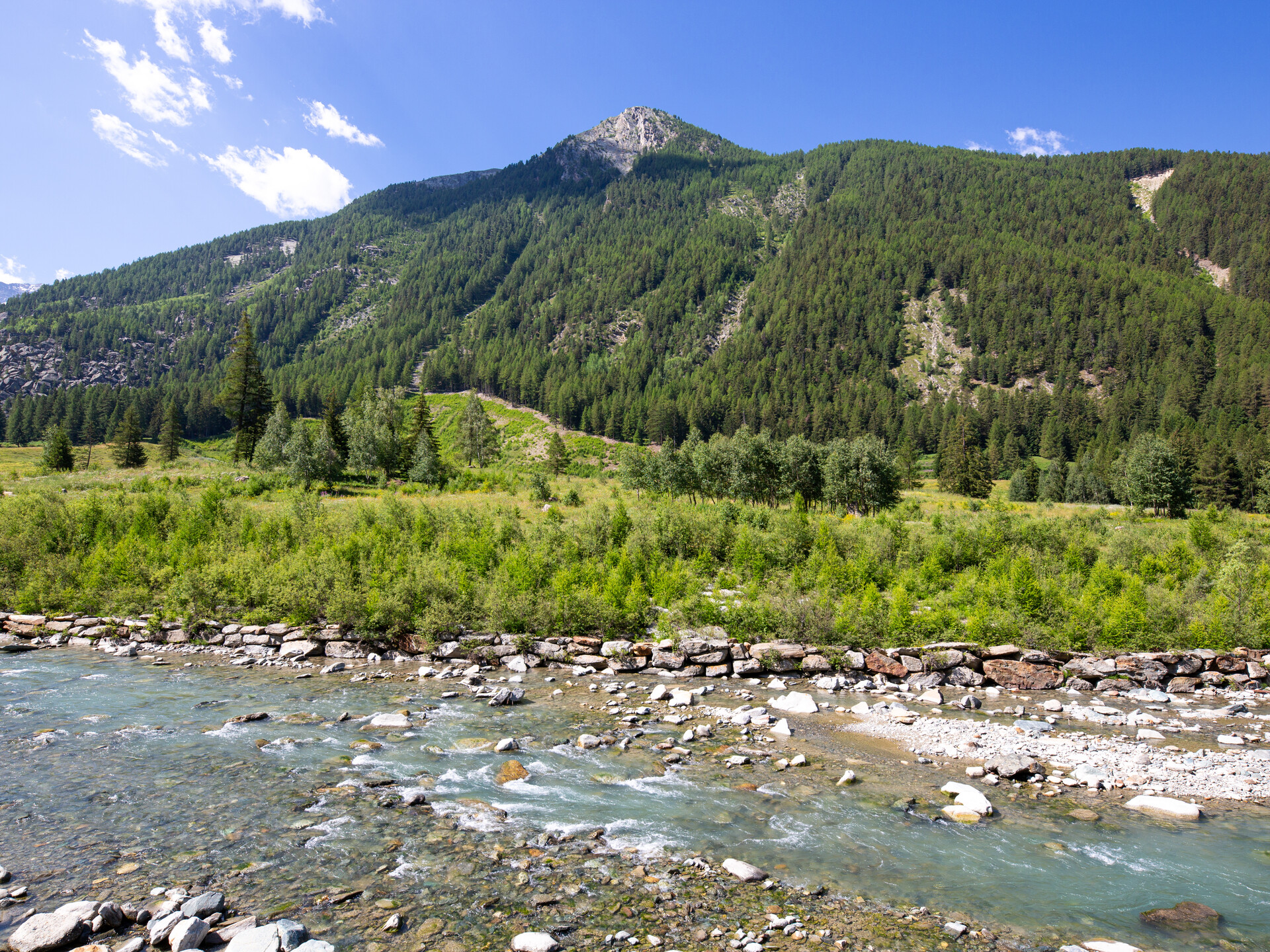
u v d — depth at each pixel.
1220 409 147.38
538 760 10.62
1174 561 25.69
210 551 24.19
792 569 23.69
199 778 9.44
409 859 7.19
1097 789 9.88
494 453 132.38
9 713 12.61
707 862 7.29
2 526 26.20
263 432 79.38
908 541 28.95
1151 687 16.34
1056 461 114.62
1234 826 8.59
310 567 21.75
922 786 9.85
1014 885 6.95
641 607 19.00
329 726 12.27
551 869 7.03
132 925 5.81
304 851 7.31
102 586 22.58
